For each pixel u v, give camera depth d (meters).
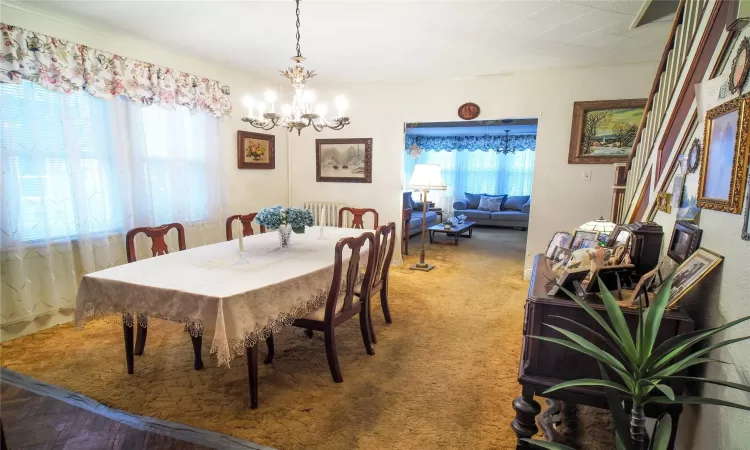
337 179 5.11
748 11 1.06
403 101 4.68
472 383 2.21
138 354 2.47
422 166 4.67
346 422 1.86
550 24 2.79
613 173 3.93
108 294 1.96
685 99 1.69
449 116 4.51
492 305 3.50
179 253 2.51
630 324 1.25
